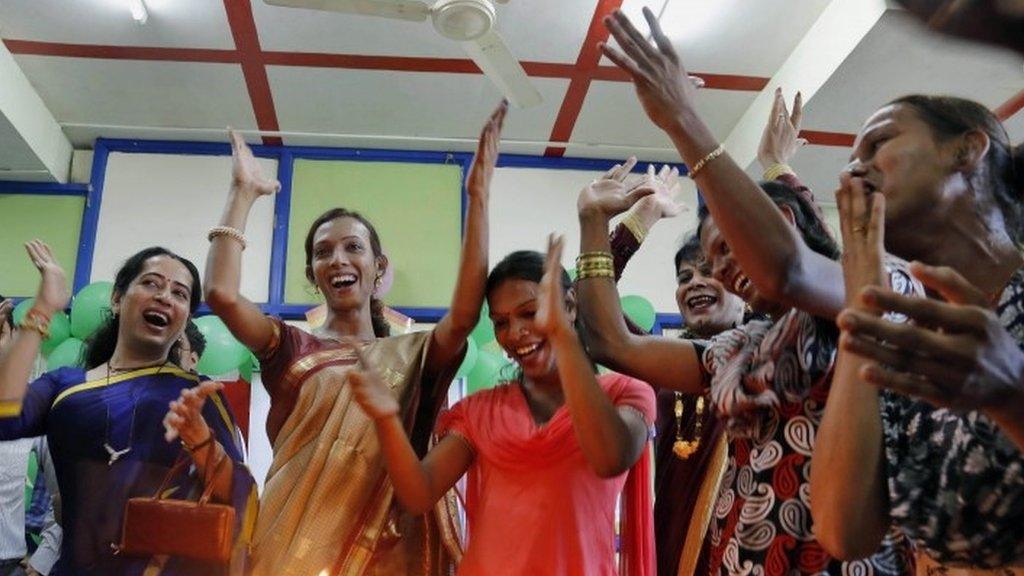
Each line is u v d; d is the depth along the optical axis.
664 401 2.32
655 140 5.94
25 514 3.77
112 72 5.19
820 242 1.50
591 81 5.30
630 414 1.79
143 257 2.62
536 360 1.89
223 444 2.32
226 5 4.64
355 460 2.09
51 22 4.77
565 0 4.62
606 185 1.91
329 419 2.15
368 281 2.50
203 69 5.16
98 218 5.61
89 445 2.23
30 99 5.27
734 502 1.39
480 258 2.06
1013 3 0.55
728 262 1.54
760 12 4.69
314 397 2.19
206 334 4.40
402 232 5.79
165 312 2.51
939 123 1.11
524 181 6.00
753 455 1.36
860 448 0.97
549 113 5.63
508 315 1.92
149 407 2.31
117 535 2.13
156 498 2.10
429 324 5.64
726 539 1.39
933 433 0.99
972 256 1.08
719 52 5.00
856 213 0.95
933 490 0.98
